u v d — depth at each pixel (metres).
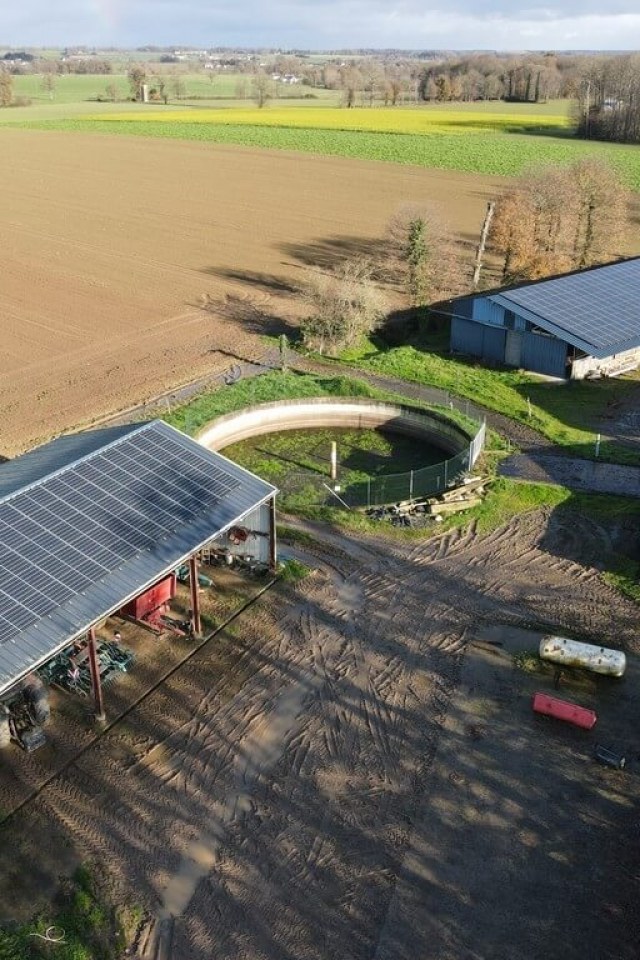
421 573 28.66
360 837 19.06
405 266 64.38
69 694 23.20
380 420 39.47
